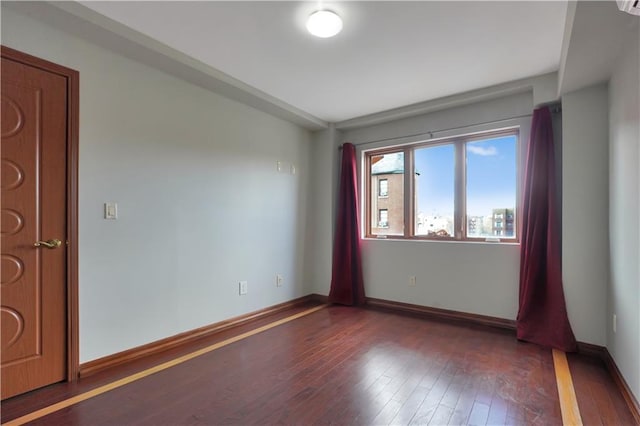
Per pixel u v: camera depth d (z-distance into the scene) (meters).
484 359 2.52
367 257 4.23
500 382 2.16
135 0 1.95
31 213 2.01
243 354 2.61
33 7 1.91
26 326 1.98
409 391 2.04
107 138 2.38
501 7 2.01
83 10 2.02
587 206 2.65
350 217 4.25
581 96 2.70
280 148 3.97
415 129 3.88
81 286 2.22
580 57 2.19
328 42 2.42
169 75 2.79
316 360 2.50
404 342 2.87
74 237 2.19
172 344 2.75
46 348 2.06
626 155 2.06
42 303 2.04
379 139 4.17
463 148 3.65
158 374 2.26
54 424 1.70
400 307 3.94
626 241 2.05
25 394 1.96
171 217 2.79
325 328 3.25
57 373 2.10
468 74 2.94
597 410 1.84
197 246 3.00
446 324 3.38
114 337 2.39
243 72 2.91
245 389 2.06
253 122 3.60
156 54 2.46
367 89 3.28
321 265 4.43
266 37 2.36
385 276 4.07
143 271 2.58
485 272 3.40
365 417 1.78
